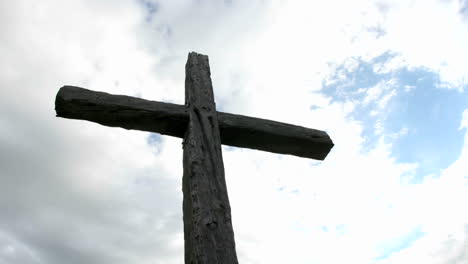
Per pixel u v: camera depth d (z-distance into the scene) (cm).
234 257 244
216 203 268
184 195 294
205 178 280
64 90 309
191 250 249
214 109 343
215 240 246
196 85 360
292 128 369
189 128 320
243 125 347
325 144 376
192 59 392
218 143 313
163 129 340
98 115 320
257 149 376
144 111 322
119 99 322
